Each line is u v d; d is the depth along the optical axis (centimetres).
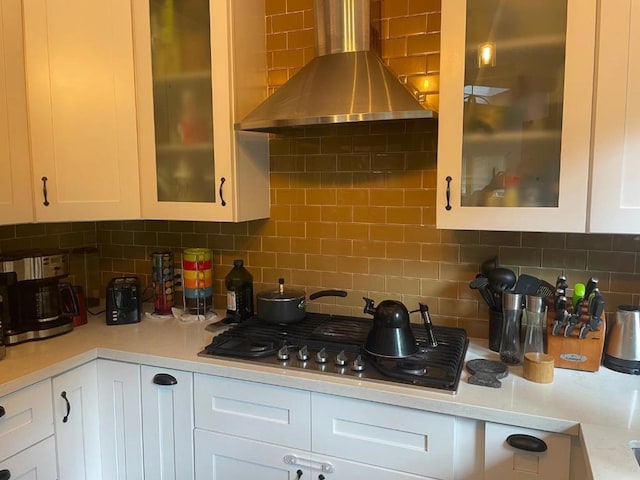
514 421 137
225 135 195
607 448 118
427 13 193
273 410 166
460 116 162
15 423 162
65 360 176
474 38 161
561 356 166
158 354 181
